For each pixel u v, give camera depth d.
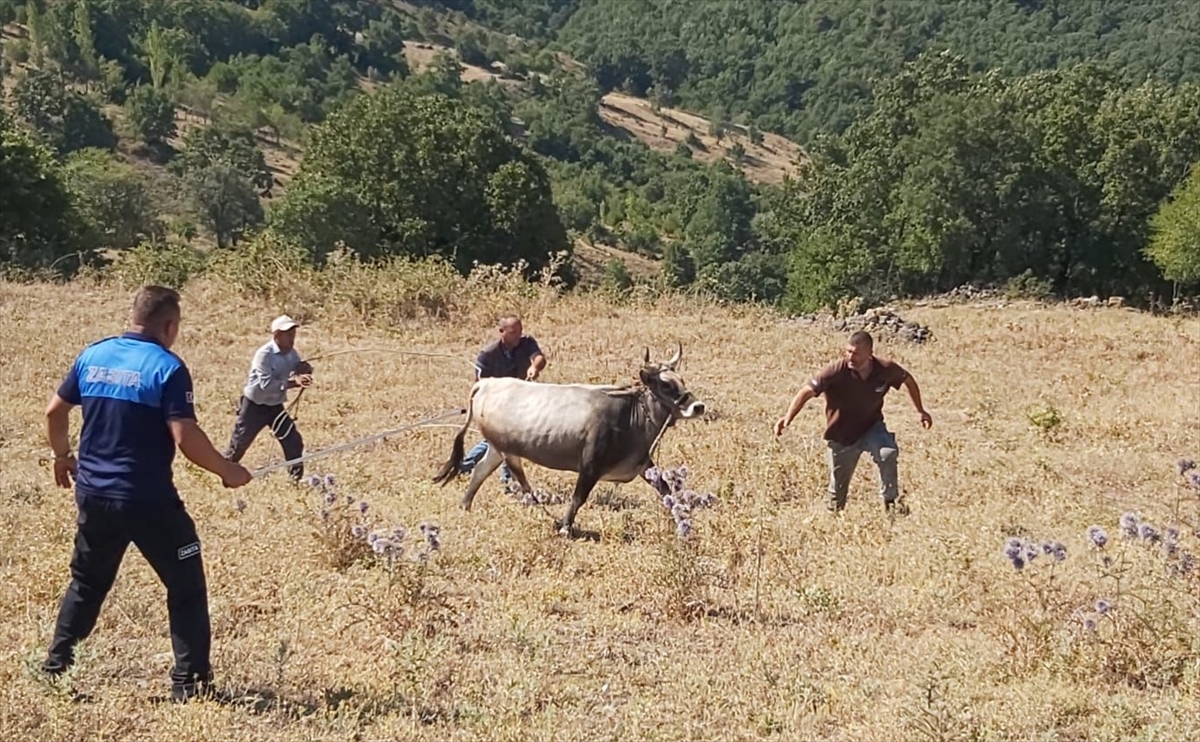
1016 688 5.83
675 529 8.25
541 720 5.38
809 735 5.37
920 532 8.87
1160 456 12.29
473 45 199.50
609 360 17.36
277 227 44.34
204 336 17.83
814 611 7.19
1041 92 47.94
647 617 7.10
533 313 20.66
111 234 63.47
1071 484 10.95
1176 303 34.91
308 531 8.33
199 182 77.94
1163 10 178.38
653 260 104.88
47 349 15.55
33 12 121.12
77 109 96.06
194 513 8.81
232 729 5.11
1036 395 15.97
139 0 147.88
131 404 5.14
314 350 17.31
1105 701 5.66
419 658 5.78
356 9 199.38
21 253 33.59
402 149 46.47
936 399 15.64
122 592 6.79
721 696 5.78
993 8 194.38
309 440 12.07
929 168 43.06
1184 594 6.86
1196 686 5.80
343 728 5.21
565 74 197.38
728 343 18.95
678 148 163.75
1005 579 7.45
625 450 8.95
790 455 11.77
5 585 6.91
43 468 10.39
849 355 9.55
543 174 49.56
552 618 6.96
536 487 10.24
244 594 7.01
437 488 10.12
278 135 118.00
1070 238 44.53
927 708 5.36
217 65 137.00
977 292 30.64
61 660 5.39
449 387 15.01
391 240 47.03
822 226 49.06
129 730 5.09
